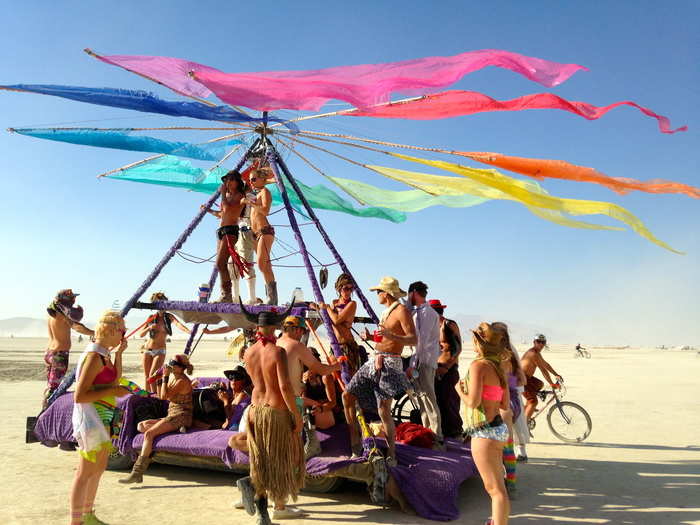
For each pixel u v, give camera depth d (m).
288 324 5.81
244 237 8.48
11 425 11.04
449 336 7.93
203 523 5.25
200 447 6.68
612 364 45.28
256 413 5.14
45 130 7.85
